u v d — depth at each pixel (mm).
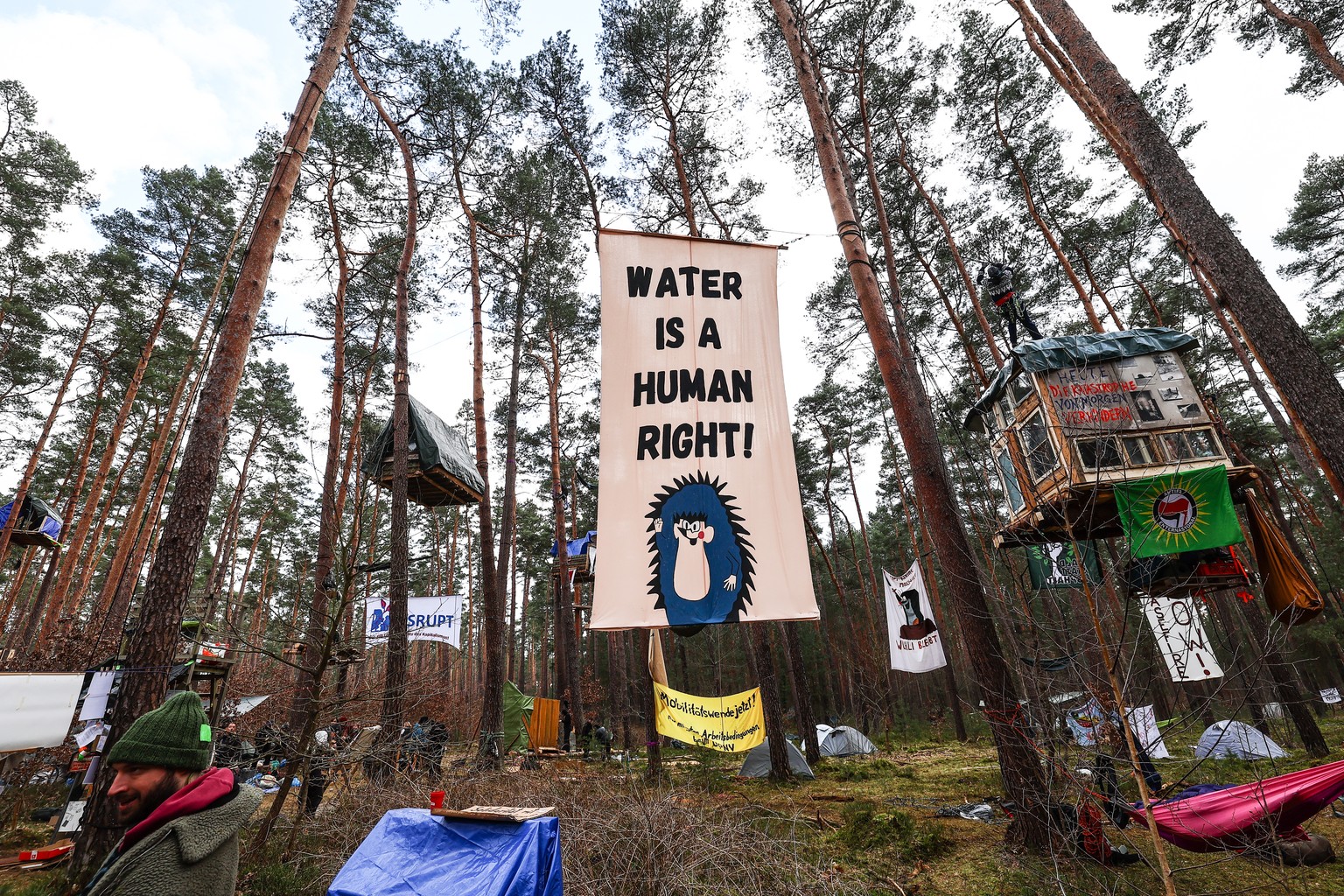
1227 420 18219
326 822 6379
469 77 14516
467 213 15891
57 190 18297
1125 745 4836
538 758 15375
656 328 5863
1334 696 22938
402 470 11914
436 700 11531
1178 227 6812
